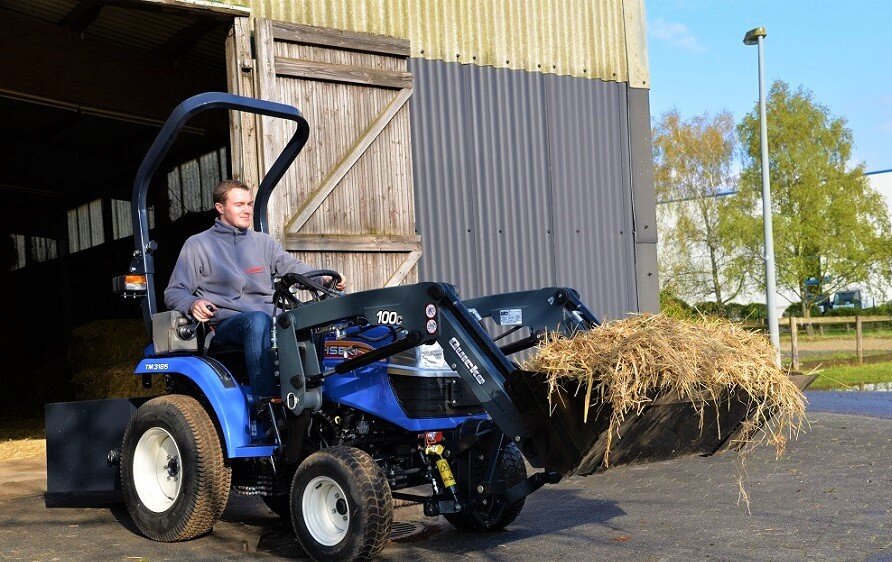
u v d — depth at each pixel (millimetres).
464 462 4383
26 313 16922
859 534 4285
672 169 37344
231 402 4379
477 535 4562
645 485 5785
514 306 4812
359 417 4355
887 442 7164
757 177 33625
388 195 8148
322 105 7781
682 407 3734
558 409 3578
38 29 9812
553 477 4285
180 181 12805
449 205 8641
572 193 9414
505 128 9016
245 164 7371
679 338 3695
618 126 9789
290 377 4184
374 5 8219
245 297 4777
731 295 34844
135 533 4789
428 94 8562
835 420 8578
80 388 11711
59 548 4438
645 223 9875
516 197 9055
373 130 8047
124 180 13883
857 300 37781
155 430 4602
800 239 32125
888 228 33219
